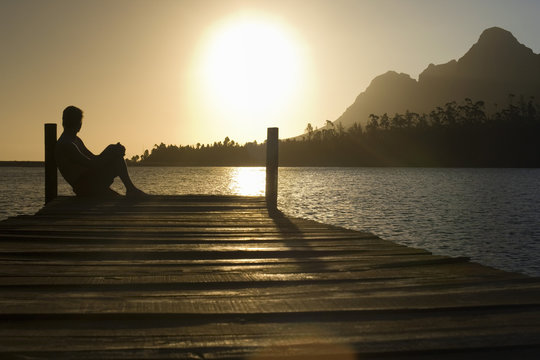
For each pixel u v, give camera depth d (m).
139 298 3.52
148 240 6.01
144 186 67.25
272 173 10.06
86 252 5.13
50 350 2.53
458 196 47.97
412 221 26.88
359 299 3.54
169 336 2.78
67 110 10.83
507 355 2.59
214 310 3.22
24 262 4.71
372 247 5.73
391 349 2.60
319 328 2.96
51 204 9.70
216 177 113.31
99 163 10.53
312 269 4.55
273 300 3.50
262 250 5.40
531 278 4.22
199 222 7.67
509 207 36.16
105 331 2.85
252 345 2.66
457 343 2.70
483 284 4.01
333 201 40.69
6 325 2.94
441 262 4.90
